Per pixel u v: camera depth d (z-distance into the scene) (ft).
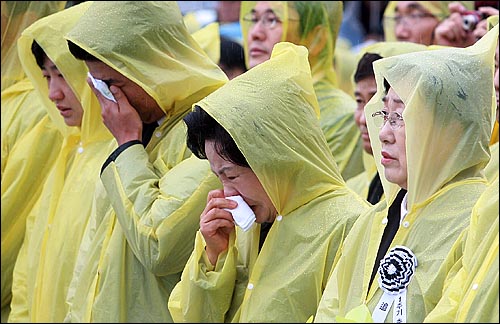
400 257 23.29
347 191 27.58
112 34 32.12
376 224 24.63
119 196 30.68
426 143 23.45
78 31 32.32
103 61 31.86
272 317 26.40
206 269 27.58
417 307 22.85
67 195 35.04
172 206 29.53
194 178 29.73
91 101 35.01
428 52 24.23
